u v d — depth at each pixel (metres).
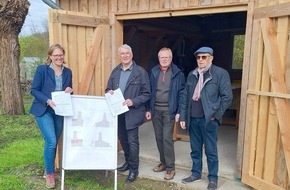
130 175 3.88
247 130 3.59
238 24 8.53
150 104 3.82
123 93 3.70
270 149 3.33
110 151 3.54
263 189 3.39
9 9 7.68
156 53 8.12
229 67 8.98
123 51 3.59
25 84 12.98
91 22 4.31
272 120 3.28
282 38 3.11
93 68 4.38
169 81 3.68
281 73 3.12
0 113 8.49
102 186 3.72
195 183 3.78
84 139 3.48
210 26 9.05
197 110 3.47
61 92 3.40
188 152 4.93
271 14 3.18
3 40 8.02
